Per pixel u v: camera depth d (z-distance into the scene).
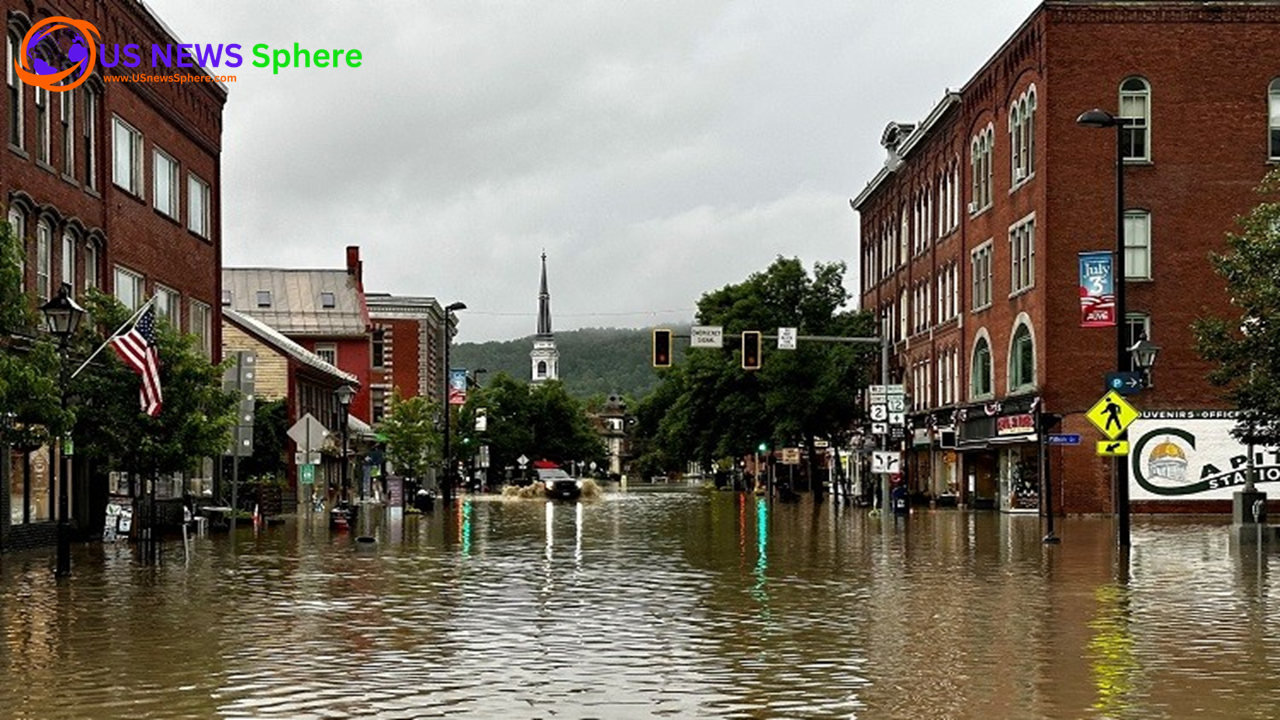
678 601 21.72
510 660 15.57
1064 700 13.00
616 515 59.16
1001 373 61.94
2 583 24.73
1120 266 32.91
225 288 103.00
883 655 15.85
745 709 12.65
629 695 13.37
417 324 113.00
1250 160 55.47
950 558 31.00
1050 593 22.75
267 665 15.20
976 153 66.38
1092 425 55.22
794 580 25.45
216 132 53.47
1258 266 35.59
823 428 79.19
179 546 35.94
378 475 77.25
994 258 63.19
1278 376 35.31
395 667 15.07
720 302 83.25
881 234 92.44
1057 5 55.66
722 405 81.00
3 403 23.97
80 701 13.05
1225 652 15.97
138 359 30.02
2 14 33.38
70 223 37.75
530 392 139.12
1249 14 55.41
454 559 31.08
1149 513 55.22
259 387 71.81
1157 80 55.59
